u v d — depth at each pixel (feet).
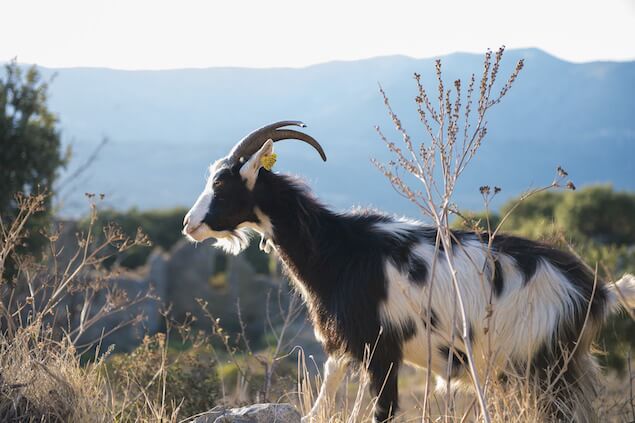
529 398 16.30
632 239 76.07
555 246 19.11
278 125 19.16
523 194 19.35
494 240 18.26
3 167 41.68
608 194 75.66
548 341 17.57
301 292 19.76
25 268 19.53
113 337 59.06
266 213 19.07
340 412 17.17
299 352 19.74
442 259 17.87
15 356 16.51
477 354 17.70
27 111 44.24
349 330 18.16
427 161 13.99
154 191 633.61
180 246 98.78
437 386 18.34
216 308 95.45
